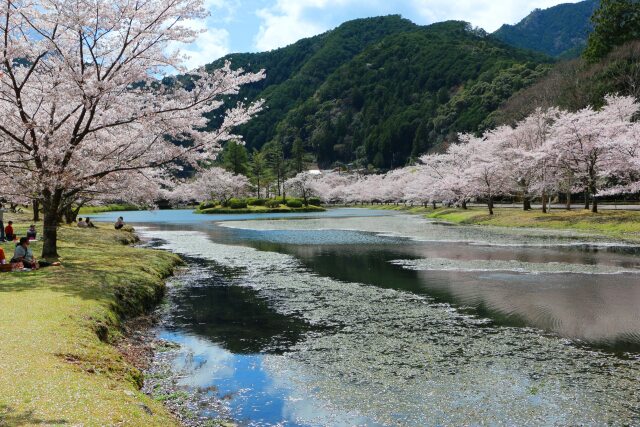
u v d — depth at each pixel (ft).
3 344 24.13
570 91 214.69
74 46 50.39
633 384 25.13
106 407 18.43
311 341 33.37
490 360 28.99
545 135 144.25
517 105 269.03
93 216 237.66
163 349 32.12
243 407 23.04
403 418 21.68
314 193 379.14
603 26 226.58
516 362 28.60
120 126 57.41
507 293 47.44
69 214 111.75
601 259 67.46
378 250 85.35
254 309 42.88
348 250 86.12
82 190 60.03
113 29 47.80
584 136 115.65
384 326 36.76
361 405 23.11
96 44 47.88
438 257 74.02
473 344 32.12
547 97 235.20
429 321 37.93
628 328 35.19
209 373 27.63
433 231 123.95
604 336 33.45
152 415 19.70
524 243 89.86
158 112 50.31
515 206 196.03
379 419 21.65
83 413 17.37
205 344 33.14
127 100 51.80
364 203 401.70
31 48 45.91
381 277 57.88
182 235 124.57
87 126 49.11
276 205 292.81
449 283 53.21
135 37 48.32
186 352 31.53
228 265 69.92
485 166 151.33
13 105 49.11
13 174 49.85
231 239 111.24
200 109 54.39
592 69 209.97
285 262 72.38
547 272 58.44
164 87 53.31
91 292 38.58
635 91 176.76
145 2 48.88
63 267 49.55
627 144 99.19
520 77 391.24
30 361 22.12
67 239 78.33
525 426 20.79
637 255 70.74
